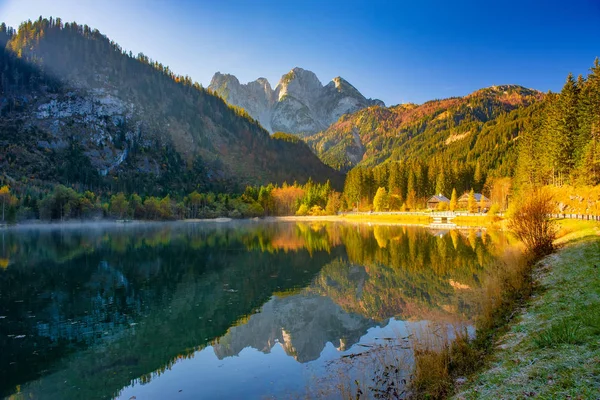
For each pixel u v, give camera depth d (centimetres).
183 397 1220
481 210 10312
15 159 17562
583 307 1261
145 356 1591
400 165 13738
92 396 1258
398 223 9956
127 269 3681
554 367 881
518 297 1756
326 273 3347
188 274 3394
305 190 17362
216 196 17462
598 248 2291
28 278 3262
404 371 1248
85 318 2116
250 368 1431
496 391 866
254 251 4941
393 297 2406
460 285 2606
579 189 5419
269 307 2312
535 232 2800
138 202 13562
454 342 1301
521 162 8569
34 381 1377
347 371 1315
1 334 1870
